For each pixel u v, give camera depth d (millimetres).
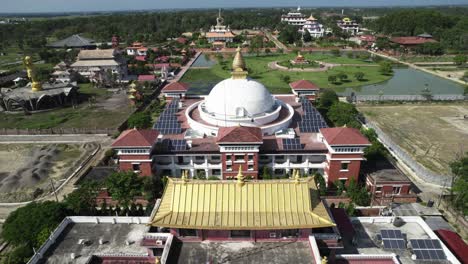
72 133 93438
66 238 42875
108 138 90250
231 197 37094
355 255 38469
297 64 178000
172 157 65188
